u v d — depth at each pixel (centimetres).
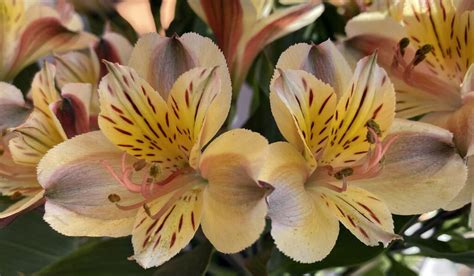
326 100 25
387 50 28
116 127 25
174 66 25
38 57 31
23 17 31
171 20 30
